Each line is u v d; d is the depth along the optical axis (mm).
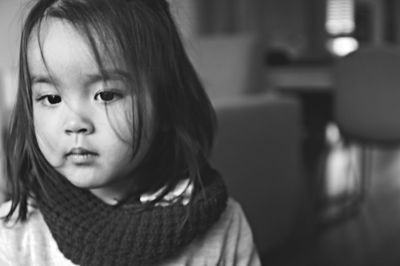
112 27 465
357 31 5461
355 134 2354
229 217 584
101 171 467
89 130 453
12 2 2588
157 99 497
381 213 2428
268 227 1764
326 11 5465
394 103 2188
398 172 3322
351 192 2805
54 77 452
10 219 550
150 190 539
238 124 1567
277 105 1802
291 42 5430
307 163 3619
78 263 504
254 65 2277
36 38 464
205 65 2324
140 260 498
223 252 559
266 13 5336
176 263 520
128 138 466
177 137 543
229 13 4930
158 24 509
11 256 535
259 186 1690
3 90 2109
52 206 522
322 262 1802
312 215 2330
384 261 1828
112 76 456
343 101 2355
